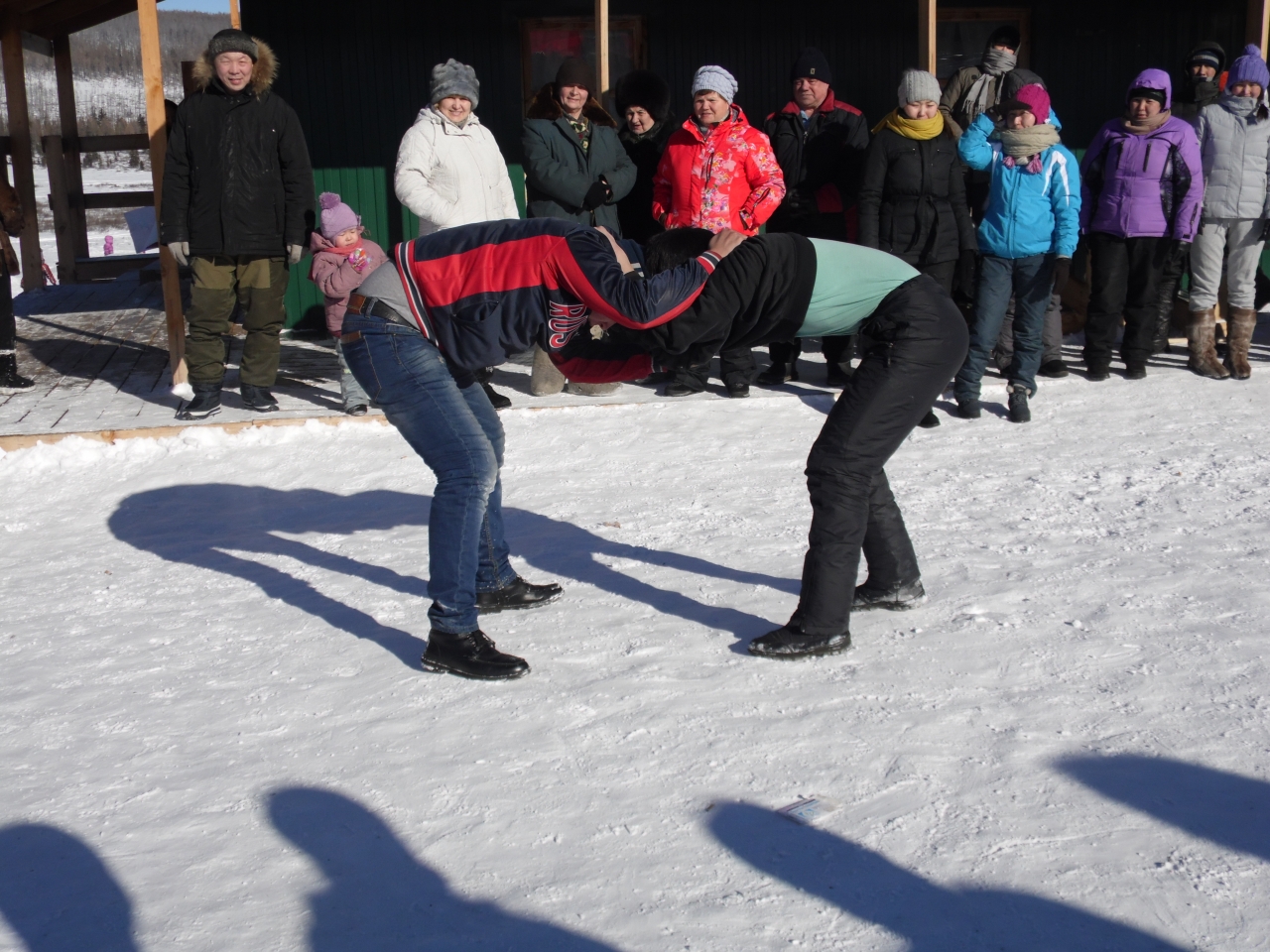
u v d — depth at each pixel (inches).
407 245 133.0
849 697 124.3
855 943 85.3
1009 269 244.4
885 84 382.9
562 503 199.0
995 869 93.4
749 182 261.7
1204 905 87.7
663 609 151.4
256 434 246.1
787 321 130.6
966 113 292.2
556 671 134.1
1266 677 124.4
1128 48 384.8
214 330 253.9
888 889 91.4
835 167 277.9
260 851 100.3
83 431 242.1
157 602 162.9
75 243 534.3
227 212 247.6
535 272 125.0
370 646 144.5
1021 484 202.1
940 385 136.6
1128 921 86.4
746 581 159.8
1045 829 98.4
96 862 99.7
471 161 258.5
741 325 129.9
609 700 125.8
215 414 257.9
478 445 134.5
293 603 160.2
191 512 203.8
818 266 131.0
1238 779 104.8
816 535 134.6
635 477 213.2
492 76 366.0
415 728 121.7
